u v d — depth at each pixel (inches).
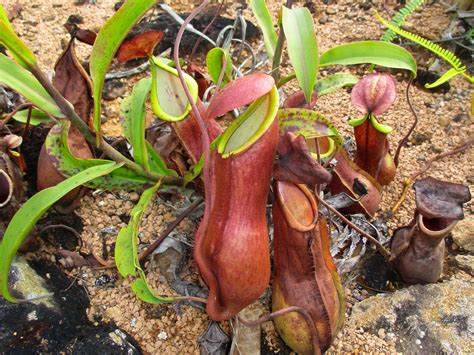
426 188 12.6
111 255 15.2
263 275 10.9
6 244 10.4
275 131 10.0
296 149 10.2
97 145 12.0
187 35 22.1
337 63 14.9
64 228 15.4
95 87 10.8
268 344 13.6
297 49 12.8
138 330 13.7
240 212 10.4
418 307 14.0
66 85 14.1
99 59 10.4
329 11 24.9
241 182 10.1
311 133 11.6
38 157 16.4
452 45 21.9
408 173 18.5
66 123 12.3
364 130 14.6
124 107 13.7
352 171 15.1
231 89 9.1
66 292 14.0
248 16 24.1
